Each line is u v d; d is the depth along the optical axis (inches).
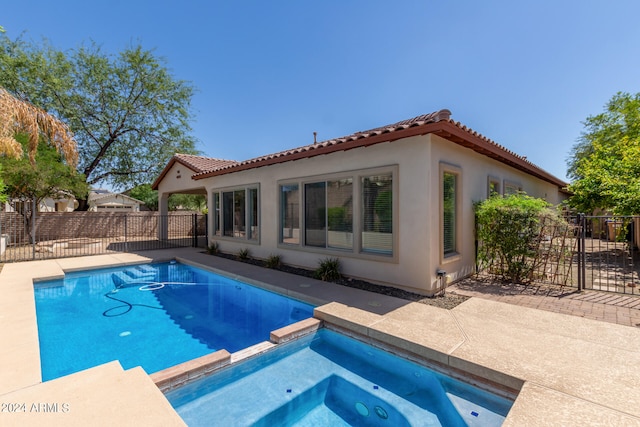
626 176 385.4
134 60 776.9
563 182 672.4
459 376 140.4
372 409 132.9
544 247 269.7
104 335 211.6
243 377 155.4
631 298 232.8
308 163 343.0
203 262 415.2
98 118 766.5
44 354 182.4
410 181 253.0
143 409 103.8
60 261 429.4
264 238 407.8
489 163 353.1
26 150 502.9
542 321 184.5
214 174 474.3
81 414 100.8
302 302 253.4
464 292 252.7
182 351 187.6
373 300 232.2
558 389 113.8
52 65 692.1
